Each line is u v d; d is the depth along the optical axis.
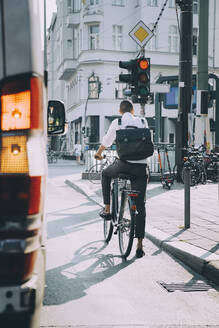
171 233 6.56
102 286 4.47
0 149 2.27
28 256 2.24
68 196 12.23
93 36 38.84
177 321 3.62
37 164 2.29
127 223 5.50
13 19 2.28
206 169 15.45
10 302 2.18
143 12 38.06
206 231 6.70
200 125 15.64
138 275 4.88
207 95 12.09
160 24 38.66
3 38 2.28
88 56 38.25
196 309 3.91
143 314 3.76
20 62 2.28
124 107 5.88
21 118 2.28
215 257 5.06
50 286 4.43
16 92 2.27
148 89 9.24
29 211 2.26
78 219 8.42
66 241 6.51
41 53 2.38
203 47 15.31
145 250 5.99
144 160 5.47
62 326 3.44
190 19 13.77
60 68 46.84
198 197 10.95
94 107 38.44
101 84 38.22
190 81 13.86
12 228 2.23
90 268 5.11
